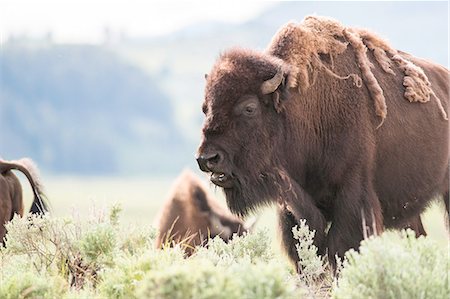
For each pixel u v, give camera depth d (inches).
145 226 1216.2
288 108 1202.0
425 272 824.3
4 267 1088.8
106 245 1070.4
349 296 832.9
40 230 1135.0
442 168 1332.4
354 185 1202.6
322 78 1222.9
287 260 1240.2
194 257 1094.4
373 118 1232.2
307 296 978.1
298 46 1221.7
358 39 1267.2
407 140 1269.7
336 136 1219.2
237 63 1192.2
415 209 1312.7
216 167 1162.6
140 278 925.8
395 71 1298.0
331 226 1204.5
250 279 762.8
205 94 1210.0
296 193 1200.8
